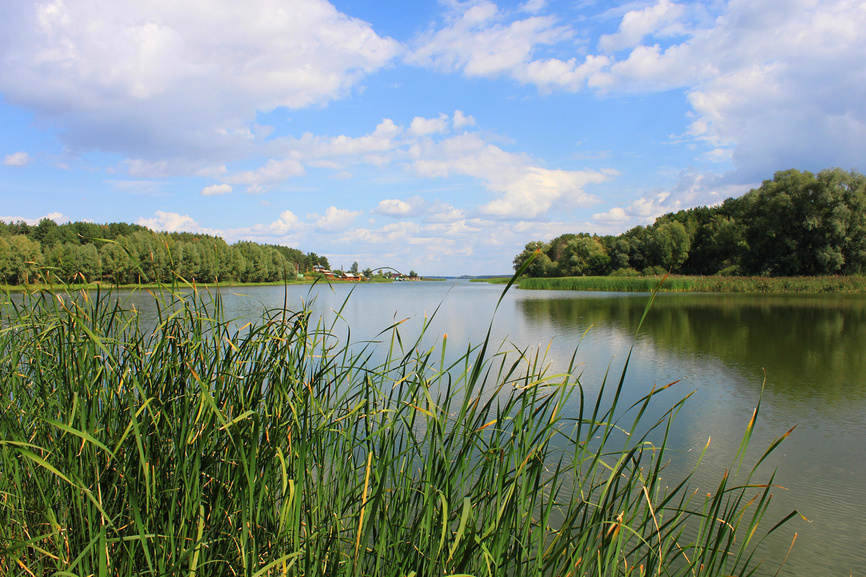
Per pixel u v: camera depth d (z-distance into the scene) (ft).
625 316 59.47
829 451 16.11
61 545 4.86
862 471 14.57
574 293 126.21
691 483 13.70
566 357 31.30
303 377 6.02
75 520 5.18
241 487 4.60
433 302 90.79
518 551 5.40
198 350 5.93
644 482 5.65
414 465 7.74
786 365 29.66
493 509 6.15
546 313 64.44
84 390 5.64
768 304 74.13
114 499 5.22
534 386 5.72
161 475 5.36
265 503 5.41
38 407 6.31
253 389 5.83
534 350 32.89
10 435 5.43
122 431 5.41
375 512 4.75
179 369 5.77
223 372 5.65
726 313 61.26
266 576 4.78
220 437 5.49
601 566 5.75
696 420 19.25
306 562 4.76
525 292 137.80
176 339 5.87
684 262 193.16
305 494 5.57
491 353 29.04
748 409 20.71
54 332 6.84
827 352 33.88
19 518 5.38
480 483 6.00
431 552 5.41
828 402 21.79
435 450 5.51
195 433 5.27
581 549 5.80
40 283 7.23
